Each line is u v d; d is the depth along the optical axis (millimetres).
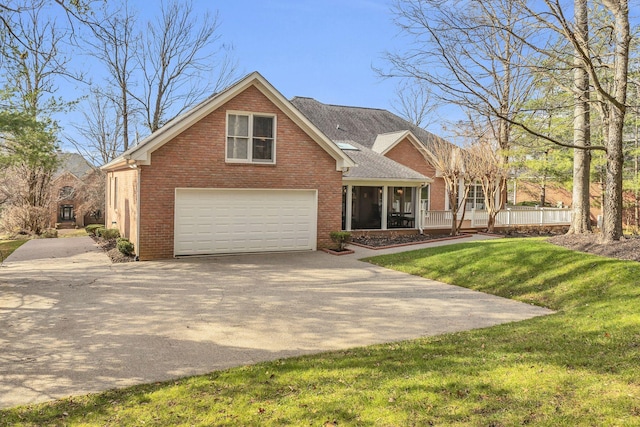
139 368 5793
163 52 32094
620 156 12109
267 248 16016
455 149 21438
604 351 5598
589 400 4281
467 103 12031
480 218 23625
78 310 8688
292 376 5367
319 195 16688
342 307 9023
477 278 11305
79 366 5863
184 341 6906
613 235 12195
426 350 6215
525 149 20734
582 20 12453
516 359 5531
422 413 4242
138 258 14211
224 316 8336
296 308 8938
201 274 12297
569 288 9609
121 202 18875
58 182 37812
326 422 4176
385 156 26078
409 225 23297
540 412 4129
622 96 11625
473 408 4289
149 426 4215
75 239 22984
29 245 20266
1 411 4586
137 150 13703
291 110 15758
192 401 4734
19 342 6824
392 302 9461
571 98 13695
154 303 9266
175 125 14133
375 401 4535
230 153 15227
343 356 6105
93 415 4473
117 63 31062
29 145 16781
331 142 16531
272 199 16000
